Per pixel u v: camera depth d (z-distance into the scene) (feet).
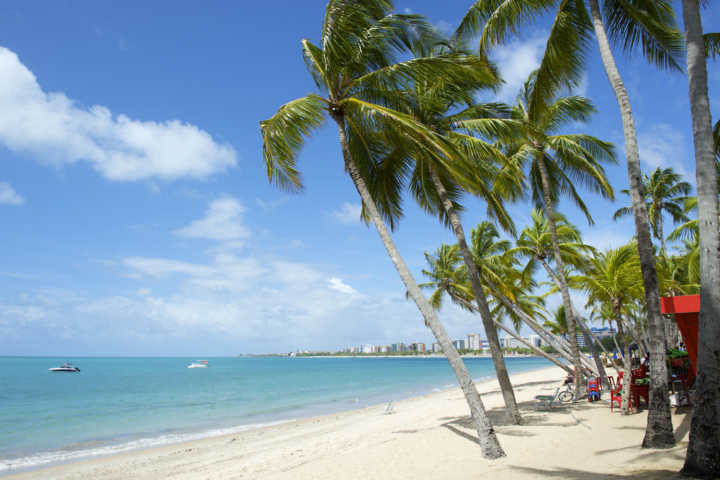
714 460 17.79
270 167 34.58
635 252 37.42
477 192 34.63
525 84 56.85
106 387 164.14
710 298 19.13
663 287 57.06
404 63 30.78
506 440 32.55
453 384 151.43
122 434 65.36
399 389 137.59
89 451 53.11
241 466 39.01
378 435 45.52
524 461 25.89
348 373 274.57
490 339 39.96
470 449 31.35
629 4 34.22
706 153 20.59
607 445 27.50
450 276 83.61
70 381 205.46
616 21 35.81
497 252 76.95
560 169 59.82
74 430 69.36
